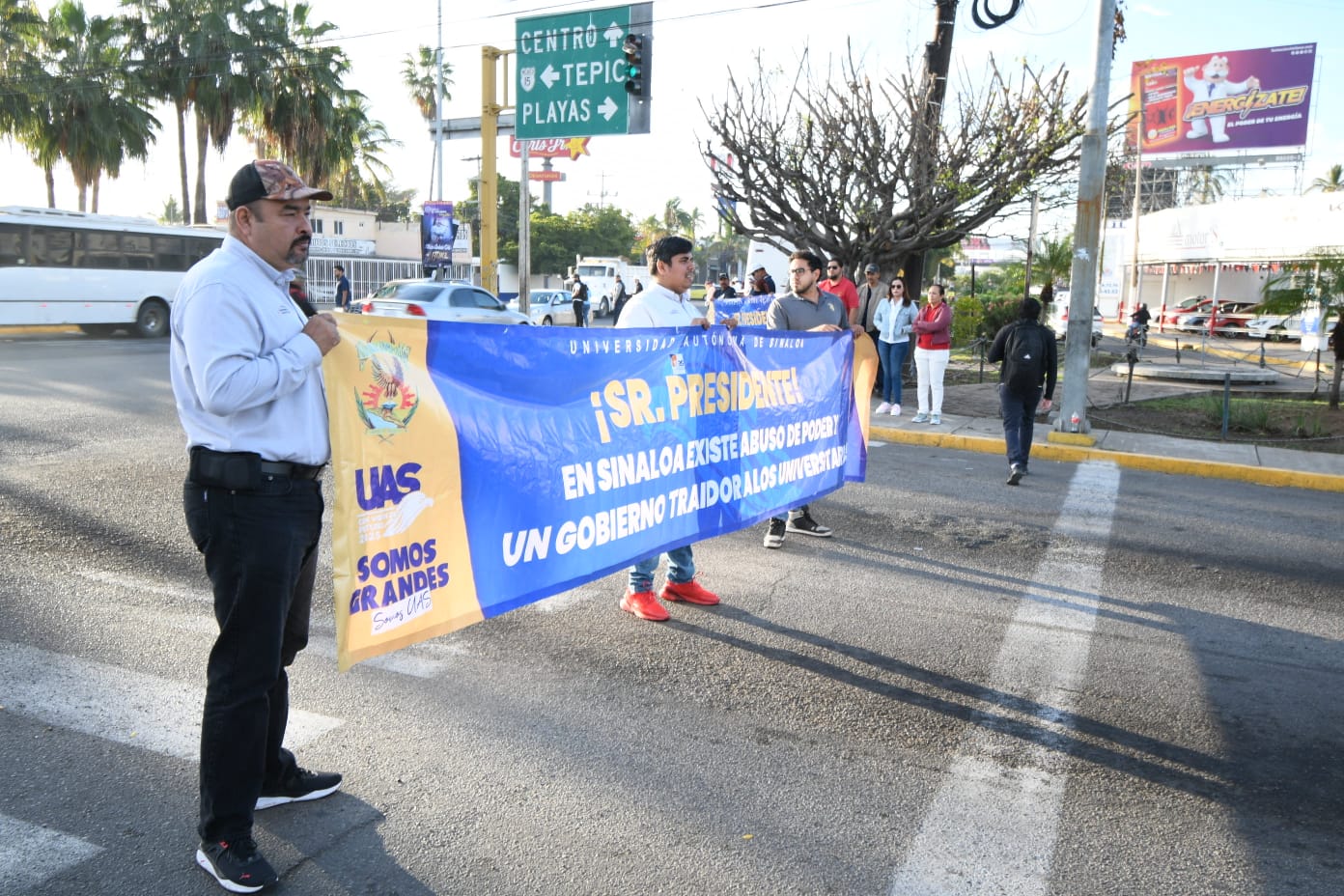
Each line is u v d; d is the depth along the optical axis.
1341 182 55.75
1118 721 4.04
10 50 34.62
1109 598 5.69
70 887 2.70
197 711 3.83
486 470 3.55
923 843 3.08
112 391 13.05
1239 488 9.39
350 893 2.73
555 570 3.99
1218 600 5.71
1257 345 31.92
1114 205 57.00
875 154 15.66
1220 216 36.84
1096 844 3.11
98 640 4.53
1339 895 2.86
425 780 3.37
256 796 2.77
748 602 5.44
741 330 5.18
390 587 3.16
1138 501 8.50
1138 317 28.95
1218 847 3.11
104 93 35.50
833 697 4.20
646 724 3.88
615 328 4.23
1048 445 10.81
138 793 3.21
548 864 2.90
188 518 2.70
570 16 17.80
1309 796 3.46
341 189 56.66
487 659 4.49
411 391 3.19
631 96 17.70
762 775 3.49
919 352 12.21
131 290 24.59
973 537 7.03
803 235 16.58
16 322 22.64
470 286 21.12
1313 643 5.02
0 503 6.97
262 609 2.68
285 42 37.22
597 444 4.18
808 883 2.85
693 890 2.80
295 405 2.73
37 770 3.33
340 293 28.78
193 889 2.71
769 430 5.53
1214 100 46.69
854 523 7.33
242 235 2.63
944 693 4.27
